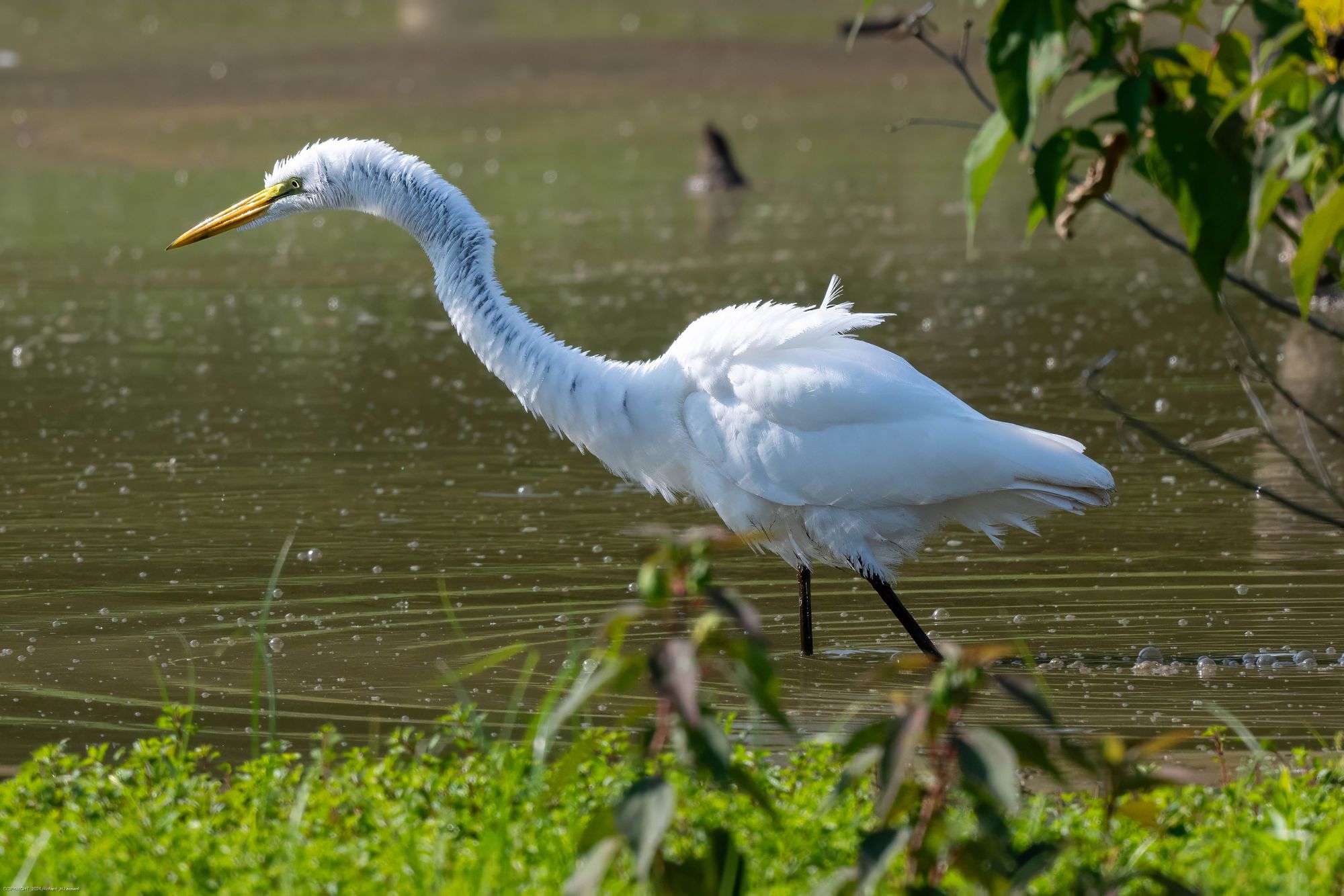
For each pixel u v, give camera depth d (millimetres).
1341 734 9016
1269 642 10758
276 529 13773
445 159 38531
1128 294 23672
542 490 15039
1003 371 19250
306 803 7254
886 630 11281
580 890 5633
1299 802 7332
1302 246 7926
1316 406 17344
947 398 10672
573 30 58938
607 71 51469
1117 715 9445
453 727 8523
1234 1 8797
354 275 26844
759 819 7082
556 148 40062
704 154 34812
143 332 22594
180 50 54000
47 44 54625
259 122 42719
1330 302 22594
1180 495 14359
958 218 30656
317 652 10719
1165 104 8648
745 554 13242
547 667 10391
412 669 10375
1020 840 6785
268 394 19000
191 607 11727
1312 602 11516
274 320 23312
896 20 9633
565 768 6453
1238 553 12672
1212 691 9836
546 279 25797
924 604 11797
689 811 7109
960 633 11133
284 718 9500
